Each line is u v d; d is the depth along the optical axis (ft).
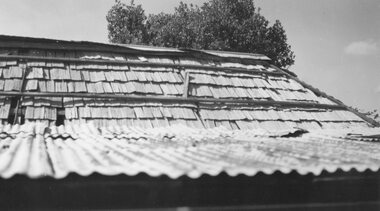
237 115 31.58
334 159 17.22
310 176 15.60
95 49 34.32
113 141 22.44
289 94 36.76
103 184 14.29
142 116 28.68
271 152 18.69
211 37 82.74
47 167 13.87
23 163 13.97
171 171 13.62
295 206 15.83
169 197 14.80
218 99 32.37
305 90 38.47
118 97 29.50
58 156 16.83
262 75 38.40
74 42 33.68
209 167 14.30
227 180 14.99
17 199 13.96
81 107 28.12
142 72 33.35
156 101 30.37
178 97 31.24
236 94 34.12
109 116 27.96
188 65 35.53
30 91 28.22
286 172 14.64
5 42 32.01
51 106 27.63
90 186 14.21
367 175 16.71
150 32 91.04
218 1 86.99
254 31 84.48
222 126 29.22
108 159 16.22
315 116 34.50
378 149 22.33
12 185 13.88
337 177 16.37
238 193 15.44
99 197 14.32
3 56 30.27
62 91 29.09
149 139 23.25
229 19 83.71
